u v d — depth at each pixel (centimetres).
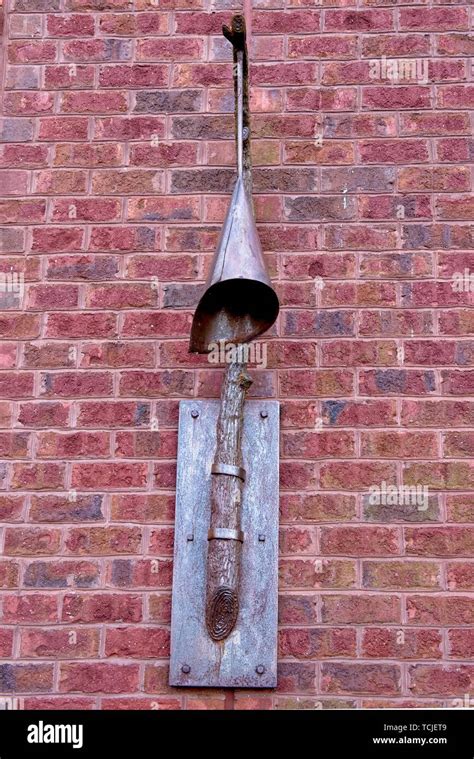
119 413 288
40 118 315
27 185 309
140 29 322
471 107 310
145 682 266
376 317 293
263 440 280
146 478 283
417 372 288
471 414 284
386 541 275
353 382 288
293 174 305
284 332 292
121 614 272
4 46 322
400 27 318
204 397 288
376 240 299
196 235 303
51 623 272
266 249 299
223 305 277
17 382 292
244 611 266
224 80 316
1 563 277
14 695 267
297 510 278
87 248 303
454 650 266
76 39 322
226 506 265
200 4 323
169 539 277
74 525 280
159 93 315
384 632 268
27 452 286
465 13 319
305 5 321
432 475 280
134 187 307
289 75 314
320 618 269
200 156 309
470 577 272
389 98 312
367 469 281
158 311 296
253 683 261
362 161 306
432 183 304
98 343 295
